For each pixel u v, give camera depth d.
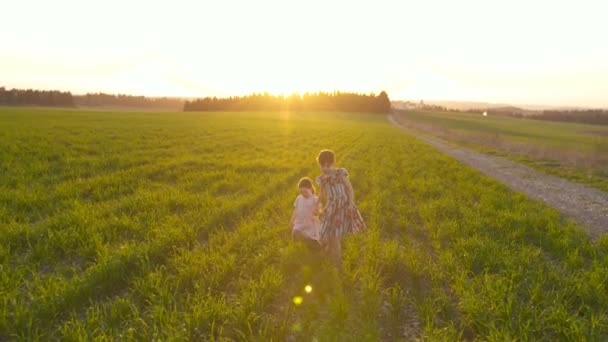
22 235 6.21
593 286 5.01
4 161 12.98
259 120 64.75
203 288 4.74
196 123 46.41
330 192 5.79
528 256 6.01
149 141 23.05
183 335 3.79
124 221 7.00
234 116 78.50
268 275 5.12
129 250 5.55
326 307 4.68
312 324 4.23
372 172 15.12
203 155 18.06
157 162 15.07
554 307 4.43
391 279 5.50
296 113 125.50
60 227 6.61
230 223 7.97
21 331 3.70
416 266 5.58
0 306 4.08
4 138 18.86
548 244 6.93
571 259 5.92
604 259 5.97
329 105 157.50
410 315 4.57
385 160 19.50
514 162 23.52
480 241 6.70
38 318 3.96
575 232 7.77
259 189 10.90
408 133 58.06
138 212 7.88
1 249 5.46
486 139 37.12
